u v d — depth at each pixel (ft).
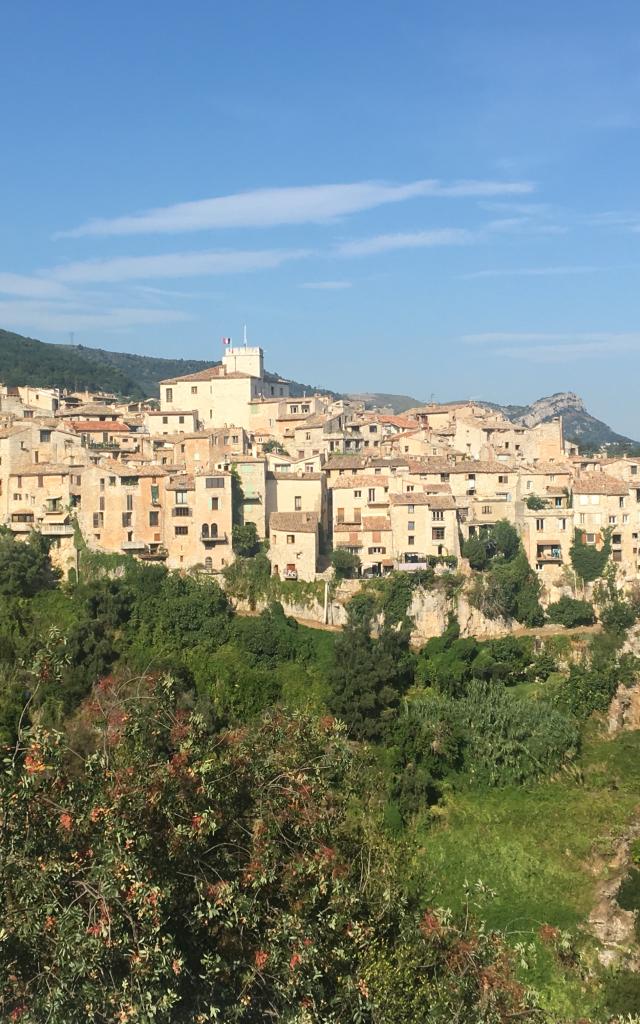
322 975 167.43
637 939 300.81
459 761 394.73
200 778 174.60
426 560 501.56
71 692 396.78
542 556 516.73
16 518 517.96
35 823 158.10
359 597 475.72
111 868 151.53
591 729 433.07
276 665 443.73
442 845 347.56
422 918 198.49
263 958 160.45
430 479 556.92
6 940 146.30
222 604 465.47
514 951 234.38
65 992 142.92
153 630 454.81
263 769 190.90
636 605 491.31
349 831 211.20
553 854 345.51
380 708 410.11
